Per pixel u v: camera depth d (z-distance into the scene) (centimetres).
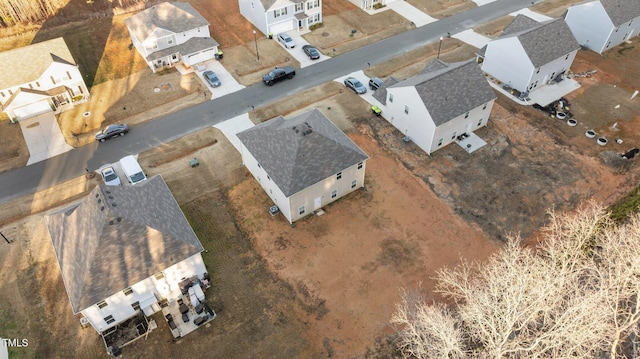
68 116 4666
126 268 2747
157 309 3000
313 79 5172
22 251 3400
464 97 4100
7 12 6078
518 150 4181
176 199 3766
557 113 4550
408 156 4153
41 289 3153
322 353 2775
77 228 2905
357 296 3067
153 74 5266
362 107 4738
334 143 3553
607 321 2517
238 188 3866
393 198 3753
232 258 3316
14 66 4553
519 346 2423
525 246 3350
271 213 3616
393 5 6631
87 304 2619
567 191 3781
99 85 5094
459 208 3656
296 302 3041
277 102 4825
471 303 2395
